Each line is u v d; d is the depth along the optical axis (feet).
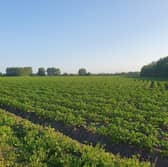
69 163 39.55
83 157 41.09
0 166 38.58
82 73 611.47
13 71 515.91
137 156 49.83
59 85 203.10
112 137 55.83
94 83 233.96
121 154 51.60
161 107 100.68
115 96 131.03
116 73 636.89
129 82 254.68
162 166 46.62
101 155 42.57
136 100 118.42
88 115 77.66
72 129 66.03
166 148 51.26
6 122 63.98
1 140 49.90
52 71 609.42
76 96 127.03
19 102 101.76
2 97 118.21
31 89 162.61
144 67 467.93
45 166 38.78
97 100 113.29
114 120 72.13
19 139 51.42
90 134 61.11
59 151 43.93
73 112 83.05
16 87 178.60
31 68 534.78
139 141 53.06
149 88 184.65
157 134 61.67
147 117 80.43
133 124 68.44
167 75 392.47
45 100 110.11
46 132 54.24
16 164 39.34
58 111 81.71
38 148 44.86
